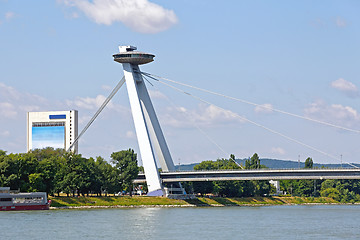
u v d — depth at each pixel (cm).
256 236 15138
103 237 14675
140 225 17400
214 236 15050
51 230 15950
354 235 15488
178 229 16450
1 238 14425
